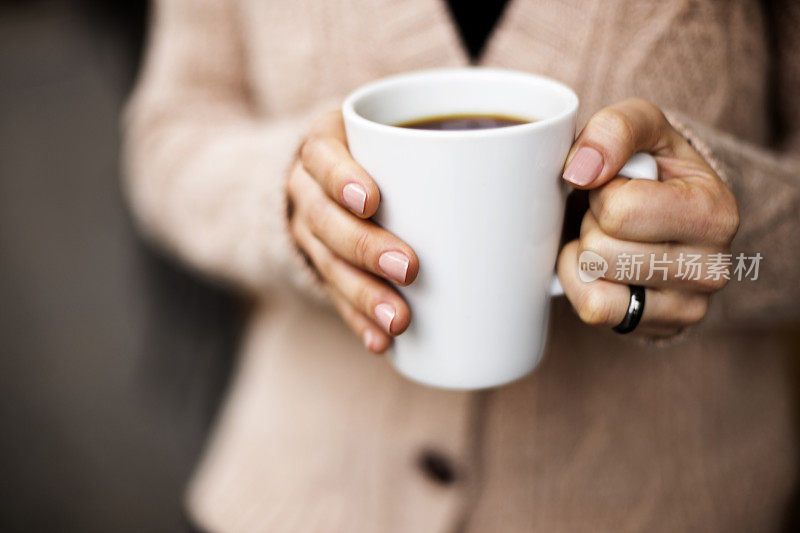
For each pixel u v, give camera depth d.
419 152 0.42
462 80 0.48
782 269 0.53
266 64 0.63
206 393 1.18
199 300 1.12
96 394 1.73
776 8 0.55
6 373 1.81
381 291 0.46
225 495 0.69
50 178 2.59
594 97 0.54
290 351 0.67
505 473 0.62
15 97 3.08
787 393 0.68
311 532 0.66
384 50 0.57
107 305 2.01
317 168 0.45
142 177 0.66
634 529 0.62
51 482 1.53
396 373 0.62
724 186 0.44
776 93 0.58
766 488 0.65
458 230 0.43
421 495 0.63
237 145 0.60
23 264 2.20
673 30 0.53
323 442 0.65
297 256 0.50
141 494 1.48
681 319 0.46
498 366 0.47
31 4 3.87
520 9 0.54
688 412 0.62
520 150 0.42
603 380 0.60
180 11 0.67
